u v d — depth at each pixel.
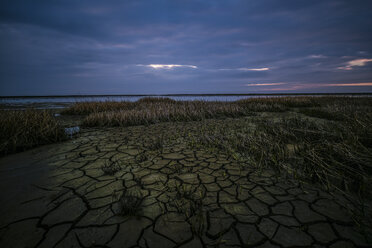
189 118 7.39
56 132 4.21
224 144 3.62
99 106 10.21
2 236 1.35
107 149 3.55
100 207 1.71
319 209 1.68
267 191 2.00
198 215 1.49
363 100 14.69
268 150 3.05
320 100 15.80
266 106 11.20
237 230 1.43
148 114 7.11
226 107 9.41
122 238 1.35
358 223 1.47
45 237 1.35
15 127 3.84
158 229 1.44
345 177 2.13
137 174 2.43
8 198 1.84
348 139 3.07
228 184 2.16
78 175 2.40
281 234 1.39
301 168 2.54
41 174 2.43
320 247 1.28
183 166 2.69
